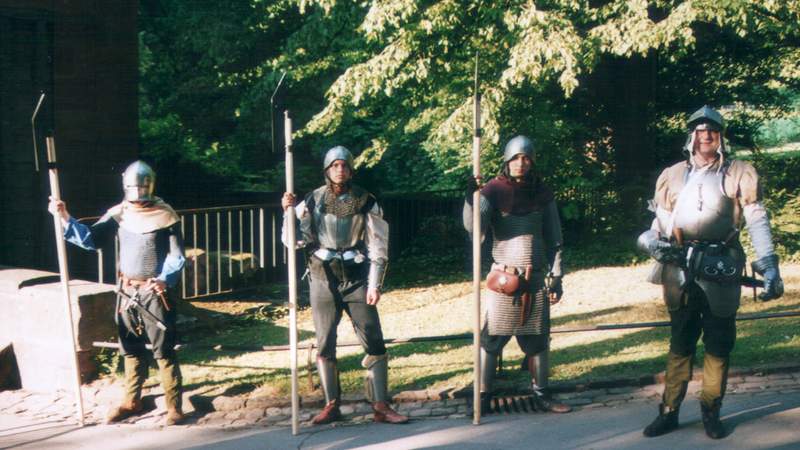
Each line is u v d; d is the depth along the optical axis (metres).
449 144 13.52
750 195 4.80
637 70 14.28
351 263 5.64
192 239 12.24
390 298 10.60
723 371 4.96
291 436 5.48
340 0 12.77
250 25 16.11
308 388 6.34
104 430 5.89
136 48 11.75
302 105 16.05
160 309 5.91
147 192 6.10
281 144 5.56
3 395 6.92
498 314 5.57
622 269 11.48
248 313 8.98
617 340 7.24
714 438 4.91
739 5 9.95
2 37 10.45
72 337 6.05
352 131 16.91
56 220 5.98
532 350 5.63
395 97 13.07
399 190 17.42
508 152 5.53
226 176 18.00
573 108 14.39
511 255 5.57
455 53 11.78
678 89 16.27
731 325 4.95
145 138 17.48
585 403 5.76
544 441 5.05
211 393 6.32
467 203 5.56
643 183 13.84
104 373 6.95
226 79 16.61
